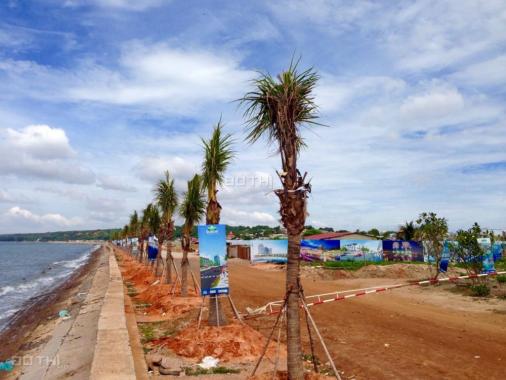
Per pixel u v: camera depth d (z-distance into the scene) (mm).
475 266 21844
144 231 43219
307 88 7906
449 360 9797
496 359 9797
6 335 20047
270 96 7836
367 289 23797
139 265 44031
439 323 14133
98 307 20531
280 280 31141
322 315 15836
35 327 20656
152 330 14211
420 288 23344
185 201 19422
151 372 9625
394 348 10961
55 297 33062
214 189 13047
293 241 7645
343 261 44188
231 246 65062
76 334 15742
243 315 15805
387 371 9141
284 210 7672
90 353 12219
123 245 85750
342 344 11547
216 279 12414
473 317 15164
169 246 25484
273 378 7719
